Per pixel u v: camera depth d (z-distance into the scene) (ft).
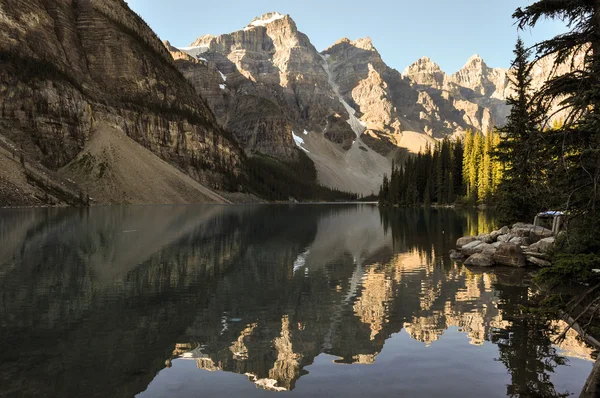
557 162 29.81
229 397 27.55
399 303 52.31
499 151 126.52
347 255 93.97
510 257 79.82
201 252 95.66
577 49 28.99
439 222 197.88
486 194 305.32
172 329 41.73
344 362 33.81
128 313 47.16
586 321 39.60
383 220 221.87
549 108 30.40
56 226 148.56
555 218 87.66
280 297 55.21
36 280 63.52
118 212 250.57
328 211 379.76
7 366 32.40
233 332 41.42
